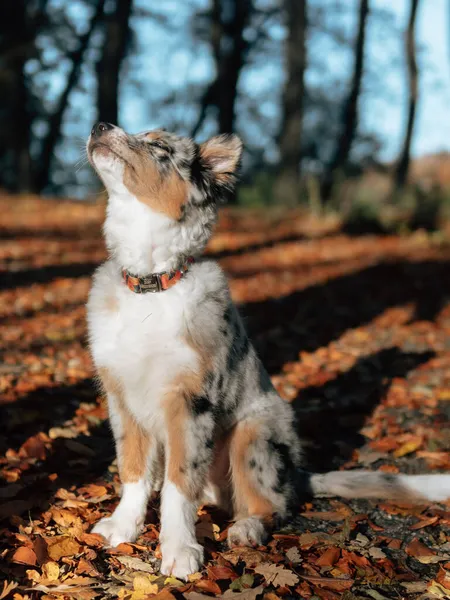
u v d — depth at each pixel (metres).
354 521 1.58
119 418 1.54
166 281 1.51
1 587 1.35
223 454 1.60
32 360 2.27
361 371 2.40
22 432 1.87
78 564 1.41
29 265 3.59
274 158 10.37
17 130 8.23
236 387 1.56
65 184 10.15
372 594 1.38
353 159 8.16
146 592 1.35
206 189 1.58
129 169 1.51
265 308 3.16
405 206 6.06
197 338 1.49
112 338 1.51
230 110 7.78
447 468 1.82
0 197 6.28
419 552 1.50
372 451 1.89
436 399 2.20
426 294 3.56
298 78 7.08
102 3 8.35
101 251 4.14
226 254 4.28
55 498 1.60
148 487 1.54
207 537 1.51
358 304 3.33
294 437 1.64
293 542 1.50
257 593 1.34
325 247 4.70
